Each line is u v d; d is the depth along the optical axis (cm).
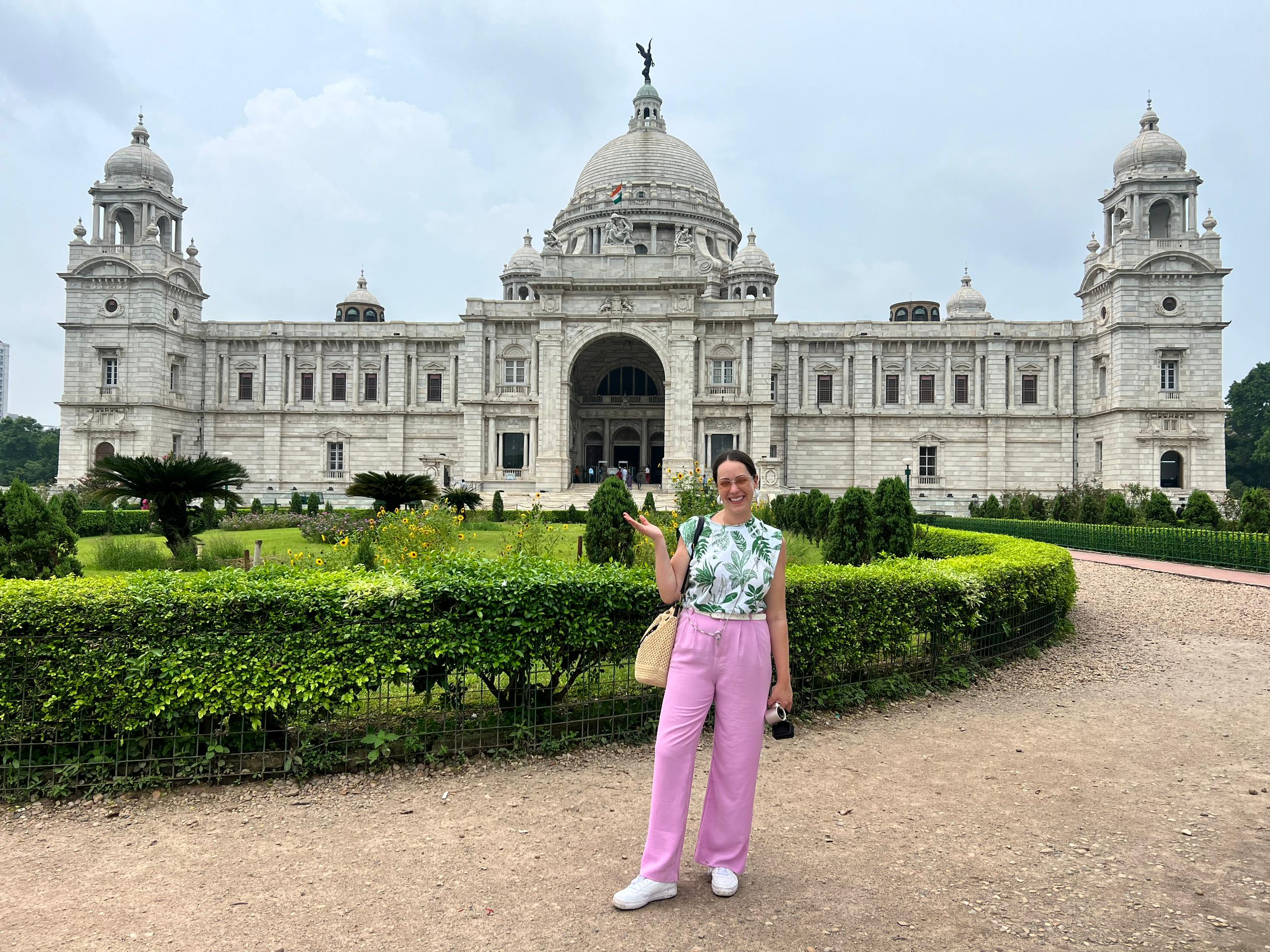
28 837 848
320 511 5834
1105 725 1251
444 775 1017
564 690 1153
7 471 13862
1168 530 3550
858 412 8025
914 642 1498
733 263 9481
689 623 727
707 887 738
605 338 7838
